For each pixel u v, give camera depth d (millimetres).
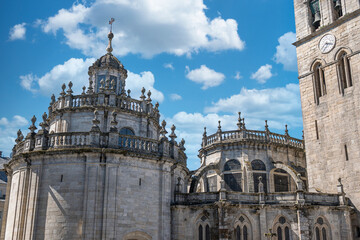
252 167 53375
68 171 36844
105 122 44469
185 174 47500
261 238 38938
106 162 36781
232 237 38375
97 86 50469
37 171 37500
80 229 35031
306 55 50406
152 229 37906
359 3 45219
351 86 44688
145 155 38750
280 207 39812
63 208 35844
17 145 43781
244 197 40125
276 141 55719
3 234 42625
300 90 50375
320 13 49781
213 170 56625
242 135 55125
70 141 37844
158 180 39688
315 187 46156
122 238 35906
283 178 54562
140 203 37750
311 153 47438
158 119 50438
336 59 46594
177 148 42875
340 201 41344
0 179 74562
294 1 53688
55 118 45688
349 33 45656
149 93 48781
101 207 35656
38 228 36031
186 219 39969
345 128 44281
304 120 49031
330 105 46375
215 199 39906
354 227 41625
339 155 44312
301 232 38500
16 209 37531
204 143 58625
